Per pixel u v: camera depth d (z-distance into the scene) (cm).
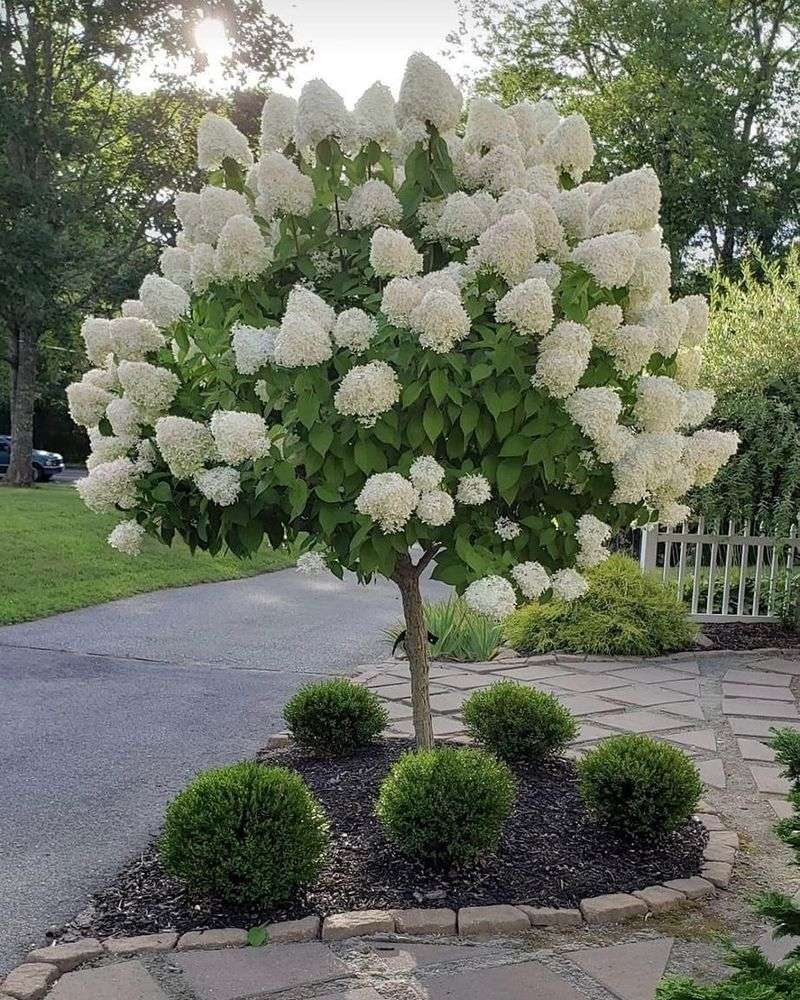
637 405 342
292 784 348
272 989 284
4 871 370
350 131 338
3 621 887
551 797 434
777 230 2461
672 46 2261
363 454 307
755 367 890
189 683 699
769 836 423
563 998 282
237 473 314
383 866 359
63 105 2180
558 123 411
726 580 939
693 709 643
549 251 334
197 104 2280
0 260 1920
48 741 546
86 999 277
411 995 282
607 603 838
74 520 1523
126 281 2247
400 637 406
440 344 294
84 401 355
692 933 327
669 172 2361
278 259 340
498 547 333
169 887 349
